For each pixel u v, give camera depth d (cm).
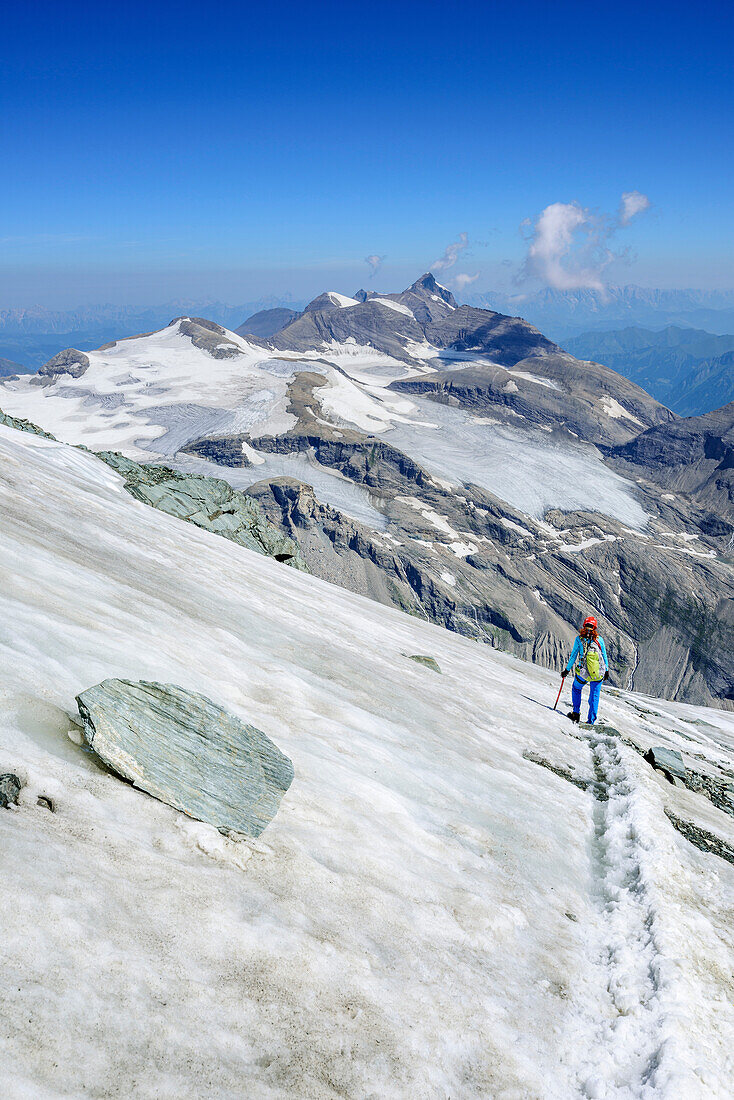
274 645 1298
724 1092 491
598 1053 525
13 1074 276
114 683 637
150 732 618
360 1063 407
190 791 591
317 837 642
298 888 550
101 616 894
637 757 1503
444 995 513
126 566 1396
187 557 1919
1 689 566
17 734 528
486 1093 443
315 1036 407
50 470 2338
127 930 401
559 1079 487
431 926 601
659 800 1237
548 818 997
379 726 1046
